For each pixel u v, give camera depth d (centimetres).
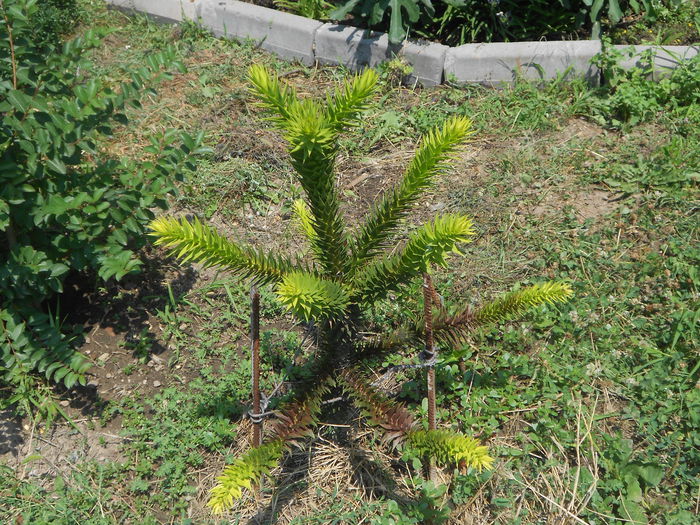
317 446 376
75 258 386
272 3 675
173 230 272
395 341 342
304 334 424
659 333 407
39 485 357
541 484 352
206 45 643
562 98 574
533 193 500
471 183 509
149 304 439
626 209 479
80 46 399
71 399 394
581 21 604
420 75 599
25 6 362
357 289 319
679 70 548
